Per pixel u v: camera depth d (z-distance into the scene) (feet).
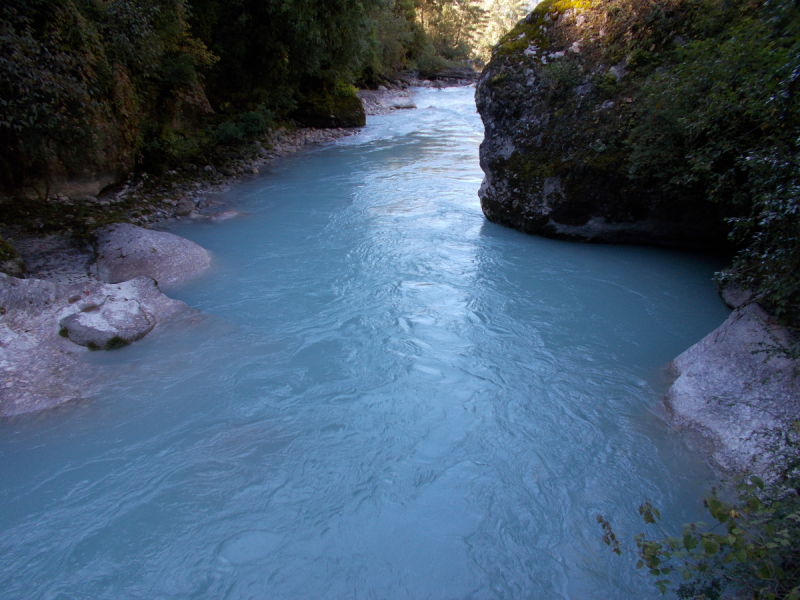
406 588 9.12
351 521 10.44
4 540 10.09
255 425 13.14
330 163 44.65
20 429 12.87
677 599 8.73
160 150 35.73
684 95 17.94
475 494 11.04
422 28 138.21
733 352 13.01
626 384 14.48
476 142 53.31
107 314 16.78
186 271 21.66
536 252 23.88
